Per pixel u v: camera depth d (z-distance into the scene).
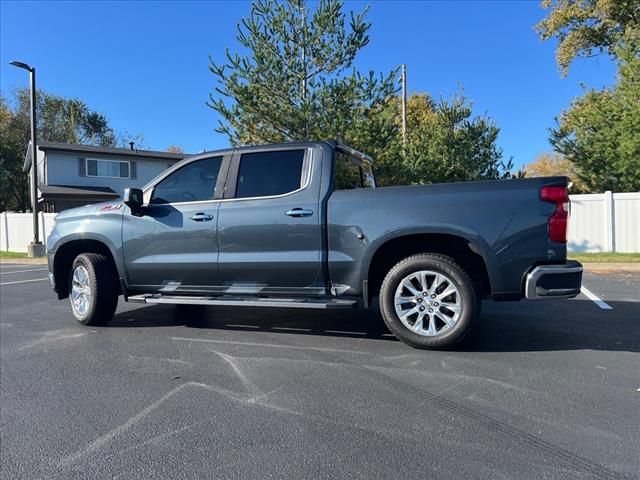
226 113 14.11
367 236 4.94
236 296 5.58
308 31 14.07
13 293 9.99
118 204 6.14
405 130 25.23
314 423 3.41
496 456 2.94
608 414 3.48
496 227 4.61
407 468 2.82
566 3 25.27
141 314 7.13
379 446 3.08
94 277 6.19
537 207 4.57
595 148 16.66
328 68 14.41
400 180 14.98
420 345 4.98
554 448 3.02
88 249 6.58
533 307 7.22
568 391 3.91
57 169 31.67
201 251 5.59
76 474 2.83
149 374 4.49
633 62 15.61
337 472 2.79
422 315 4.96
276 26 14.13
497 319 6.43
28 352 5.28
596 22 25.02
